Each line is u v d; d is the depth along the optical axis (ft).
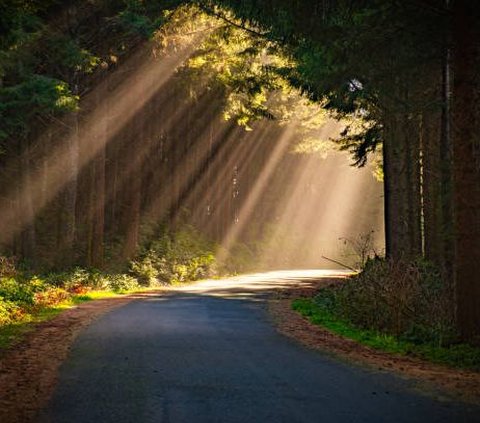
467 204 37.19
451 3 36.88
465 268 37.35
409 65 42.52
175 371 28.48
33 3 38.01
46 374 27.71
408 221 74.54
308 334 43.93
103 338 39.45
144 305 65.05
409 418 20.85
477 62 36.63
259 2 37.93
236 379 26.89
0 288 59.11
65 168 99.60
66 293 70.44
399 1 35.65
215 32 78.84
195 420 20.21
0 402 22.44
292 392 24.47
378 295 45.75
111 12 83.92
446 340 37.63
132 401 22.71
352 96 57.88
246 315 56.34
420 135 74.18
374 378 27.71
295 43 43.70
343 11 36.94
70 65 79.25
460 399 23.80
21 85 69.77
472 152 36.94
